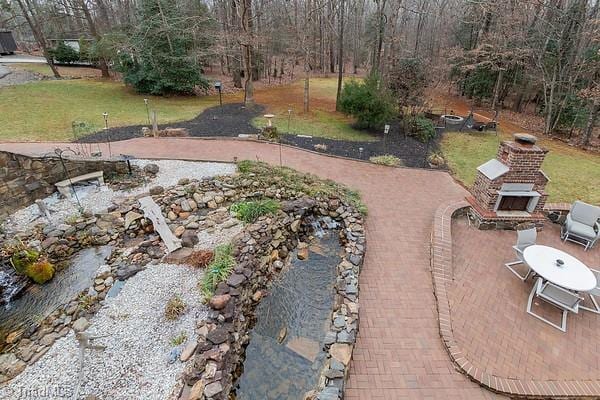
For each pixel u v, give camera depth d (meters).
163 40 18.19
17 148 10.20
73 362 4.46
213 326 4.82
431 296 5.84
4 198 7.48
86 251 6.83
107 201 8.12
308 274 6.56
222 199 8.33
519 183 7.36
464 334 5.08
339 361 4.48
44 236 6.86
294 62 32.12
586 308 5.63
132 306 5.34
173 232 7.14
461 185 9.97
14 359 4.52
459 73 22.23
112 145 11.27
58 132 12.06
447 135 14.96
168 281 5.85
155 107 16.61
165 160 10.31
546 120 16.48
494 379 4.43
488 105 22.45
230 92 21.80
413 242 7.25
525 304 5.68
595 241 7.13
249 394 4.35
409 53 17.88
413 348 4.90
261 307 5.76
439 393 4.34
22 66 23.58
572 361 4.75
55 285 6.00
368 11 32.94
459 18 22.47
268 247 6.86
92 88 19.06
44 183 8.15
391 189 9.53
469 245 7.13
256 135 12.98
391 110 13.89
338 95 17.55
